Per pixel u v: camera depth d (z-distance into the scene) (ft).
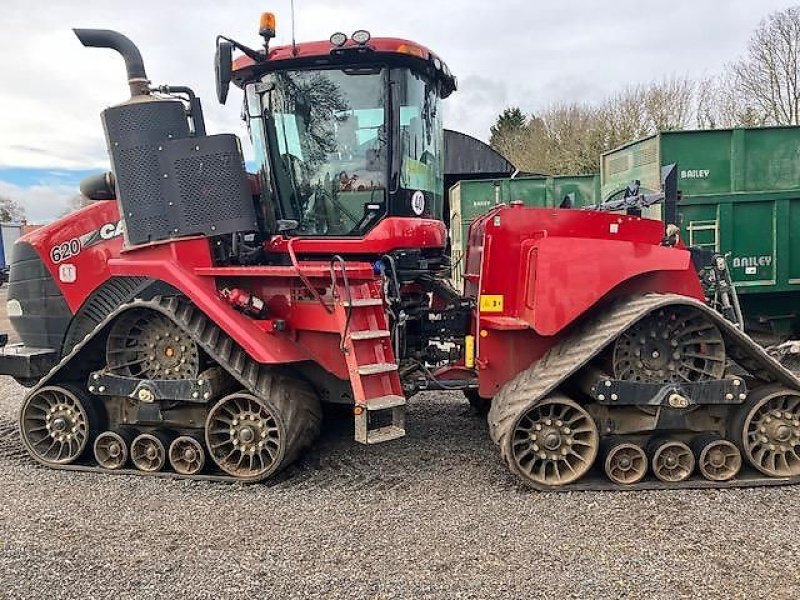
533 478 13.92
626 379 14.06
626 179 28.73
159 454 15.34
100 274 17.22
